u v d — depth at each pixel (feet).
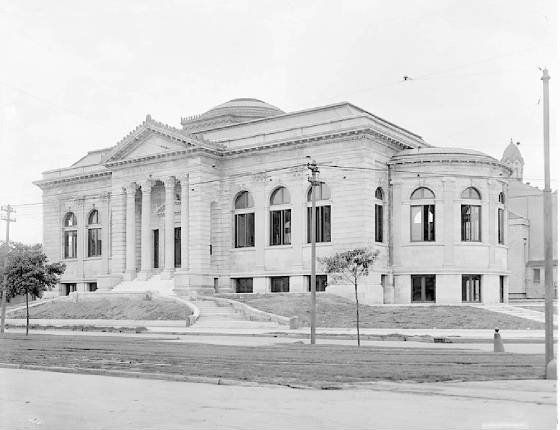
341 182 209.67
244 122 252.21
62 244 290.56
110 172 269.44
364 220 204.33
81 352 103.86
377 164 211.61
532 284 262.47
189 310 192.65
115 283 250.98
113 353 100.78
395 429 41.32
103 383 67.92
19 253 176.35
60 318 215.72
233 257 235.20
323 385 61.36
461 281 206.69
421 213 211.61
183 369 76.18
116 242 257.34
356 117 208.33
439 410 47.91
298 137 217.77
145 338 141.18
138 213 260.62
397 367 75.66
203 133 258.78
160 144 243.60
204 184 233.35
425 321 162.61
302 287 217.15
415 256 209.97
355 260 131.13
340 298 196.24
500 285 216.33
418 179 211.20
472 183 209.26
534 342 122.72
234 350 103.60
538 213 270.87
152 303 208.95
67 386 65.46
